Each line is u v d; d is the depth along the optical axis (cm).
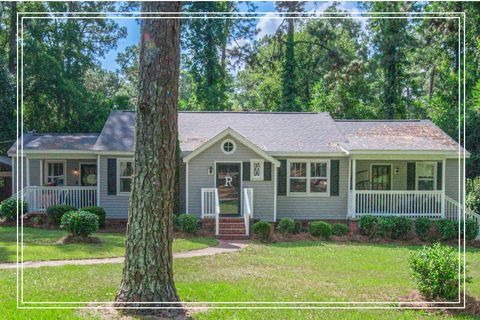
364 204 1858
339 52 3362
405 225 1725
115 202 1900
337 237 1714
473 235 1702
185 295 811
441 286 801
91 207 1784
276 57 3391
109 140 1939
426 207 1858
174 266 1098
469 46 2767
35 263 1087
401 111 3088
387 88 3067
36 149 1950
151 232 680
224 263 1151
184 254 1285
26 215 1848
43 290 808
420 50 3072
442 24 2316
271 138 1992
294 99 3281
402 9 2989
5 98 2636
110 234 1630
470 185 2206
